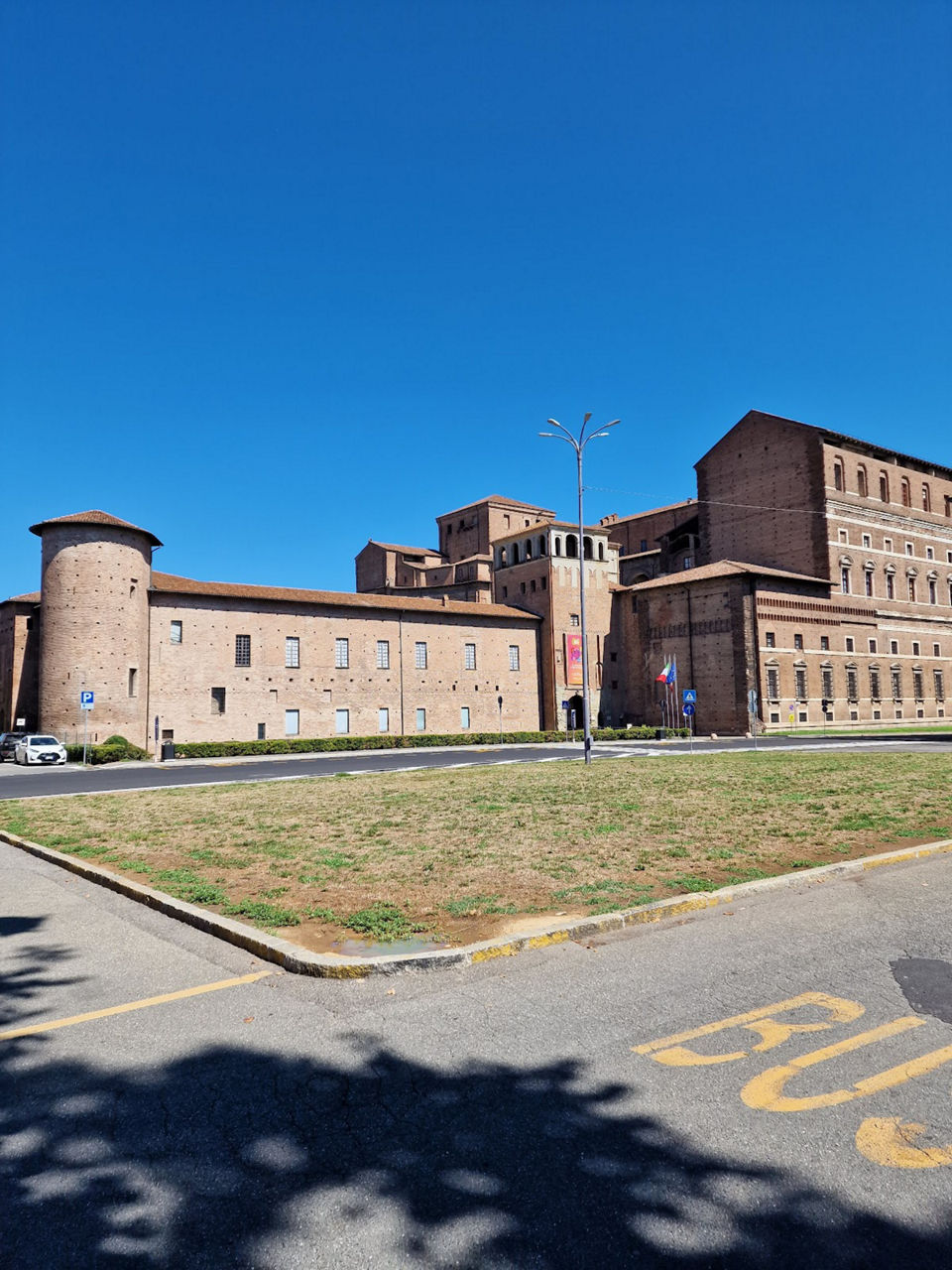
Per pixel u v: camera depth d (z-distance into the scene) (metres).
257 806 19.73
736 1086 5.17
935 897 9.91
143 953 8.06
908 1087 5.16
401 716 61.03
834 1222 3.86
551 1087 5.16
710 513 75.44
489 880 10.48
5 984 7.26
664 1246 3.69
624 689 72.19
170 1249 3.71
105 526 48.94
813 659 65.00
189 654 52.78
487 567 86.25
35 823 17.88
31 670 58.31
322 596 59.06
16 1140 4.63
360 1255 3.66
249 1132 4.68
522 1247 3.69
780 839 13.28
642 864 11.35
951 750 37.62
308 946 7.89
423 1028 6.09
